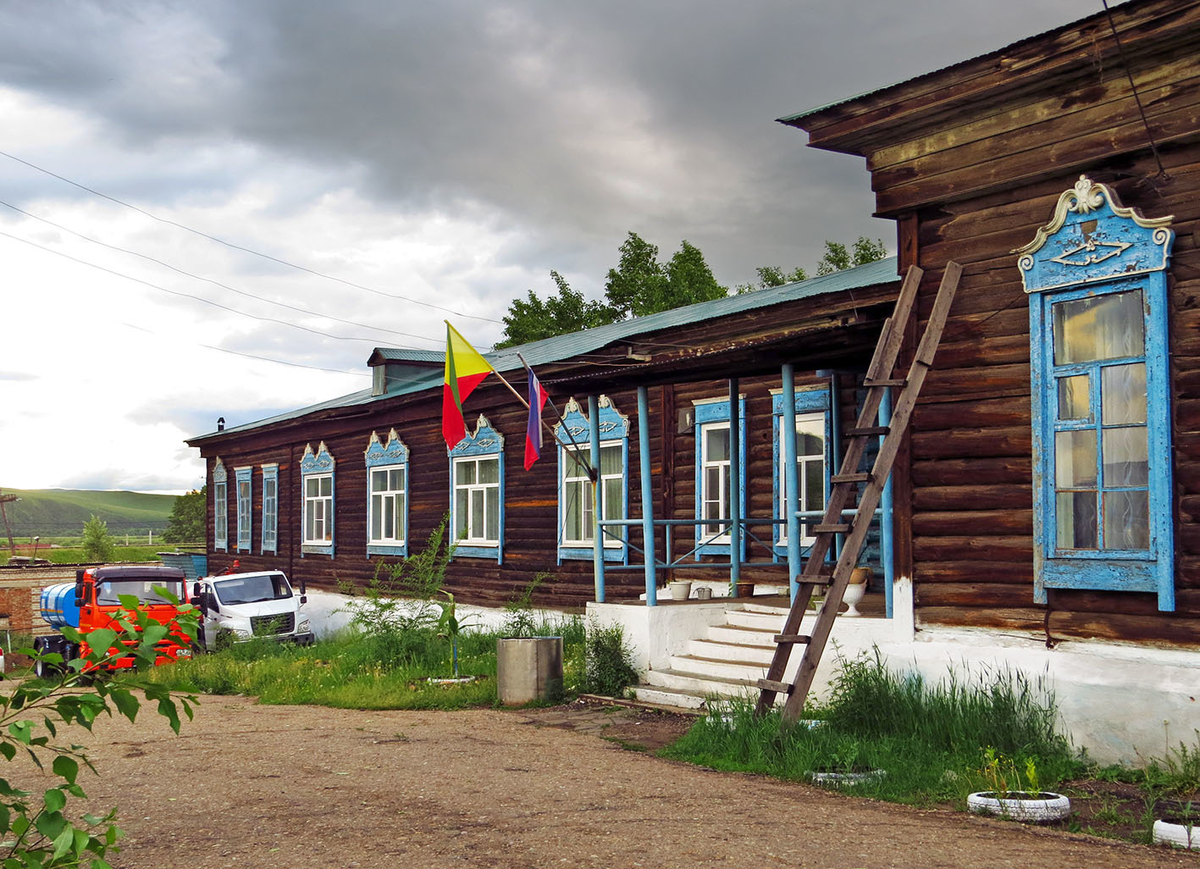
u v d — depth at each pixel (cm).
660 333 1560
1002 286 936
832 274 1766
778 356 1134
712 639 1266
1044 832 652
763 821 662
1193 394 810
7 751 373
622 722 1089
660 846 602
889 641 1000
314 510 2822
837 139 1034
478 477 2119
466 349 1366
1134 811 699
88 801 755
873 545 1363
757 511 1534
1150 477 826
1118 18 834
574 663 1414
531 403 1332
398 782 797
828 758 822
